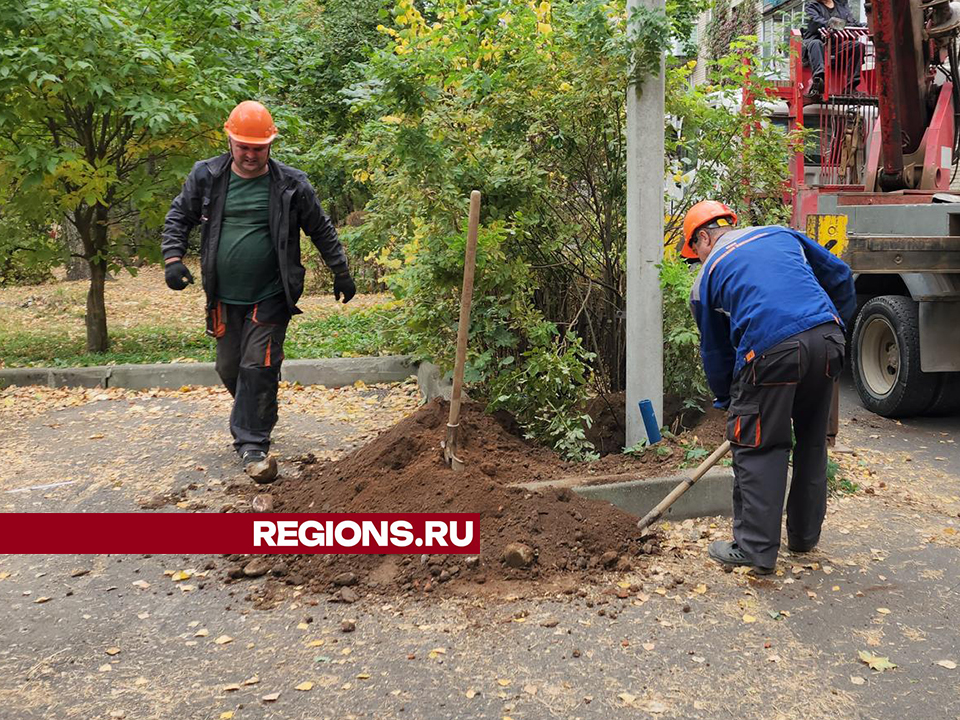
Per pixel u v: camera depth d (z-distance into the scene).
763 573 4.27
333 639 3.72
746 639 3.67
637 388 5.55
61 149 9.09
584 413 5.86
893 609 3.95
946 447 6.77
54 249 10.45
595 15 5.59
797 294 4.17
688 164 6.91
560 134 5.95
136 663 3.54
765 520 4.23
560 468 5.22
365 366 8.66
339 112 15.26
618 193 6.14
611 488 4.86
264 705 3.23
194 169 5.66
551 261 6.34
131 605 4.06
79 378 8.62
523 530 4.45
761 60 6.89
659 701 3.22
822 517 4.51
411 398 7.97
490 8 6.34
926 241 6.90
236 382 6.05
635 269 5.48
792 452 4.55
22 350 10.69
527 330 5.79
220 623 3.88
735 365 4.41
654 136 5.40
